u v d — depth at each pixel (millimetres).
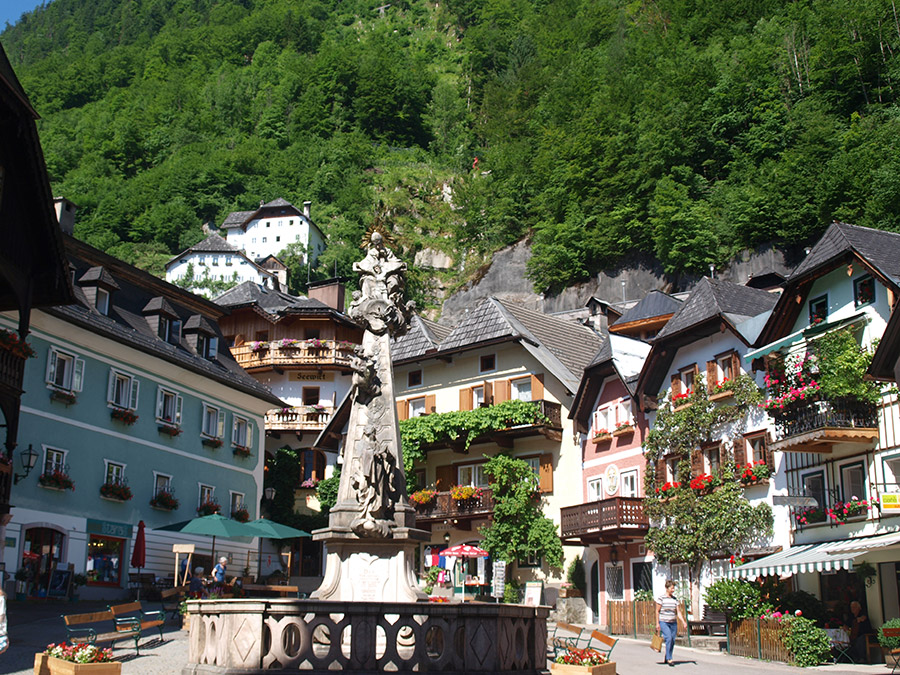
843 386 24328
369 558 15617
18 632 20891
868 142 65188
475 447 39750
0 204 23891
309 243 138750
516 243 86500
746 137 77062
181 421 37156
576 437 37125
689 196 75500
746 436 29078
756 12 94312
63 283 26266
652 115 82125
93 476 32219
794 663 22109
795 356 26438
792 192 66375
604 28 127125
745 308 30812
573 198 82312
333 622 12961
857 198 62781
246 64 197625
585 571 35656
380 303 16781
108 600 31250
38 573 29203
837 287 26422
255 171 155500
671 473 31969
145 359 35344
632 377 34406
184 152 159000
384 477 15867
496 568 33188
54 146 159875
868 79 74812
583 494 36438
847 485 25156
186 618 22844
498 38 174625
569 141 87062
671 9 105375
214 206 149125
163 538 35188
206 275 130750
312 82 173000
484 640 13320
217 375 38906
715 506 28875
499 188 110938
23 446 29469
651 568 32125
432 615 13148
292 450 48625
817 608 23953
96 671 13859
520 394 39375
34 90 182875
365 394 16344
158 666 16781
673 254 70250
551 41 132750
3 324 29297
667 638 21359
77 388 32000
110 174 157125
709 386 30781
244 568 39844
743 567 25312
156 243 140625
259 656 12859
